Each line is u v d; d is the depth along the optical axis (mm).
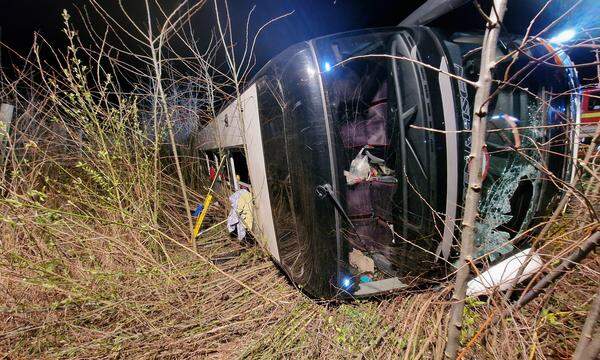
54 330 2582
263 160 3344
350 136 3207
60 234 3146
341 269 2729
